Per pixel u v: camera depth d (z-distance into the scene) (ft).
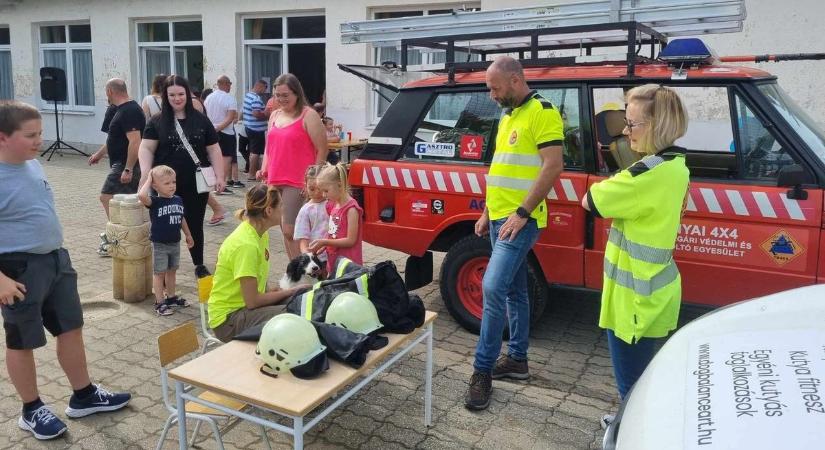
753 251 13.00
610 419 11.93
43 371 14.33
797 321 7.69
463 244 15.94
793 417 5.76
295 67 43.45
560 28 15.11
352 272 11.02
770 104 13.17
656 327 9.87
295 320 9.20
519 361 13.91
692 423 6.14
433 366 14.65
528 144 12.19
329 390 8.73
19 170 10.83
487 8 35.32
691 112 14.16
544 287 15.42
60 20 52.37
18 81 55.98
